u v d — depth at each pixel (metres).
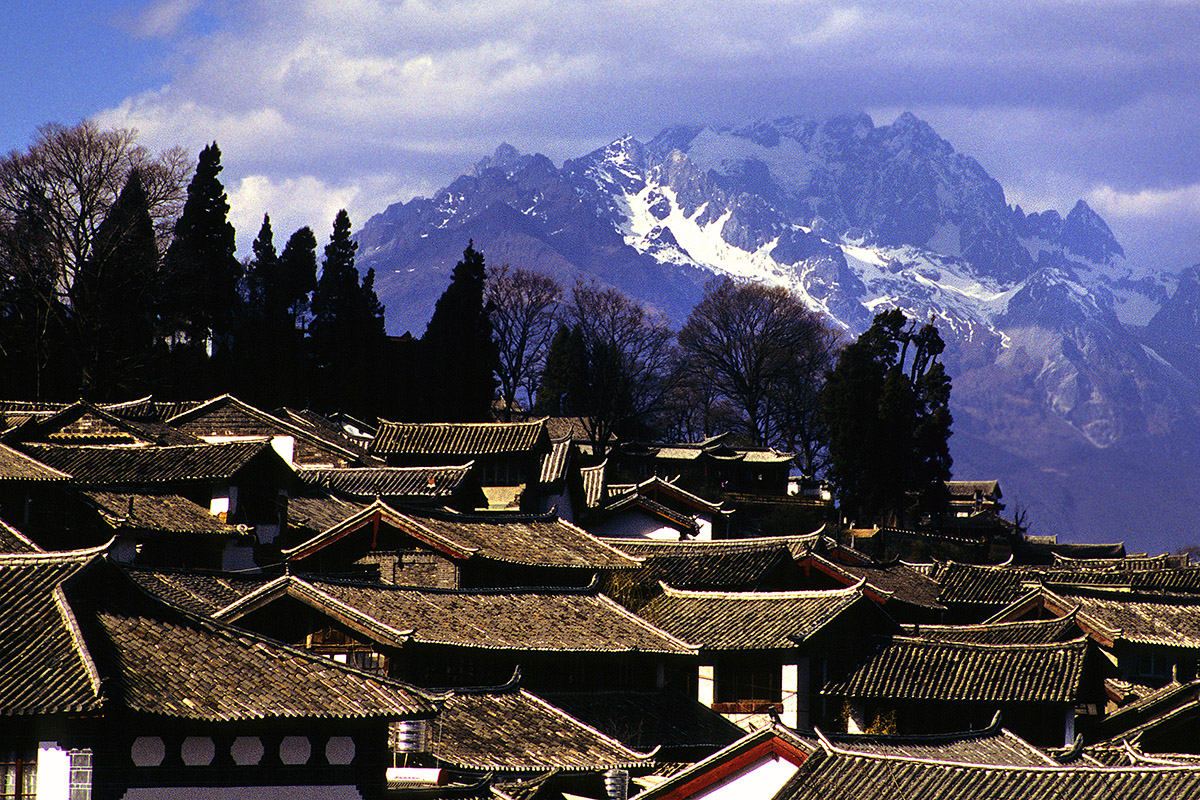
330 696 81.69
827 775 90.69
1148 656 158.88
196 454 154.75
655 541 172.62
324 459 198.75
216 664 81.50
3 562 83.12
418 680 112.25
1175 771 84.69
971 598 190.25
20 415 183.88
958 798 86.12
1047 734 131.38
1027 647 137.75
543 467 193.88
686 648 129.75
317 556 138.00
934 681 134.38
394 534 136.88
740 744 98.19
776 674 136.62
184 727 77.62
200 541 142.25
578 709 120.06
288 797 79.81
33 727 74.25
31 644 77.50
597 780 104.06
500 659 117.94
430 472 181.75
